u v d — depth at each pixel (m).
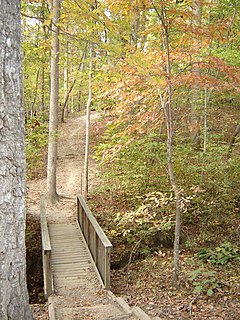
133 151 8.16
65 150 17.73
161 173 8.29
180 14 5.25
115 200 10.00
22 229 2.53
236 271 5.97
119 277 6.74
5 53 2.32
